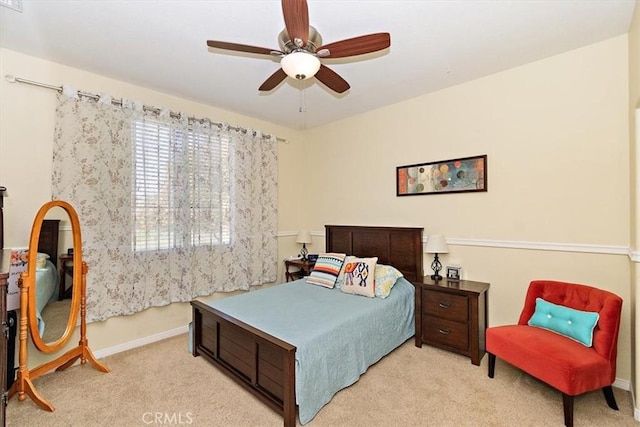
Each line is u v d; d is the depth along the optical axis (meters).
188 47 2.40
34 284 2.12
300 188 4.78
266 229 4.16
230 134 3.77
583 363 1.84
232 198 3.78
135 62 2.62
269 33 2.21
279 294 3.05
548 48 2.46
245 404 2.09
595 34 2.27
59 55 2.51
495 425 1.85
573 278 2.50
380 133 3.79
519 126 2.76
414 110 3.46
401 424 1.87
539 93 2.65
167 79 2.94
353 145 4.08
